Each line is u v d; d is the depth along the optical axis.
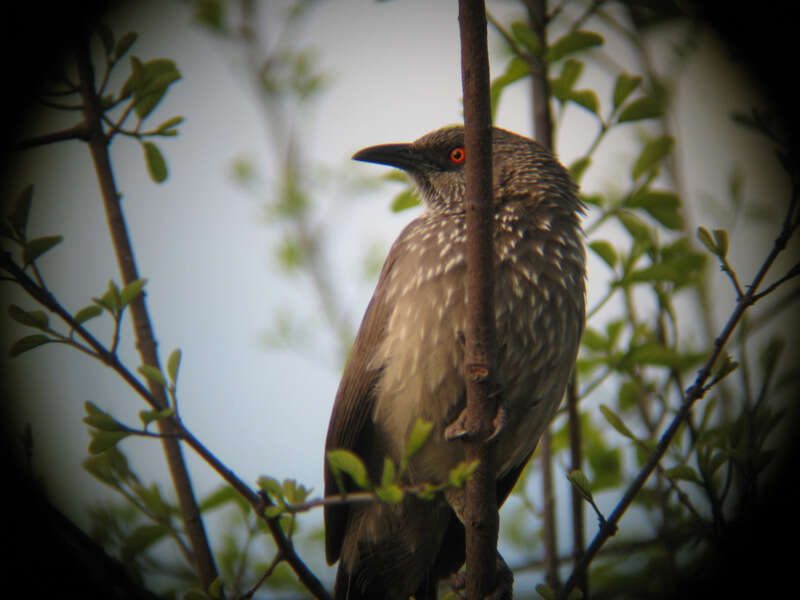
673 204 7.73
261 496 5.36
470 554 6.06
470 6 5.72
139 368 5.25
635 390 8.02
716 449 6.14
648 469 5.99
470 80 5.73
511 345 7.38
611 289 7.52
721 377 5.93
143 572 6.88
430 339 7.34
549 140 8.57
